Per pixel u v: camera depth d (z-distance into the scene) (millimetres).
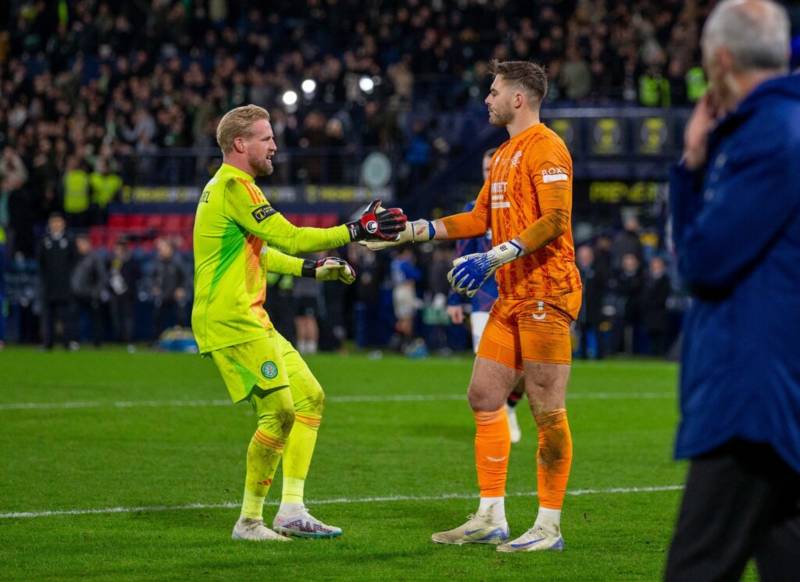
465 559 14328
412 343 53812
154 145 66375
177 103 66125
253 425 26844
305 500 18266
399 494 18812
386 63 68750
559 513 14977
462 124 63312
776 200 8680
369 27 70938
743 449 8844
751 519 8898
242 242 15188
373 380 38625
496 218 15328
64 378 37812
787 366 8789
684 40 61750
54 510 17219
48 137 66062
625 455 23188
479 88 64125
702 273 8891
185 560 14125
